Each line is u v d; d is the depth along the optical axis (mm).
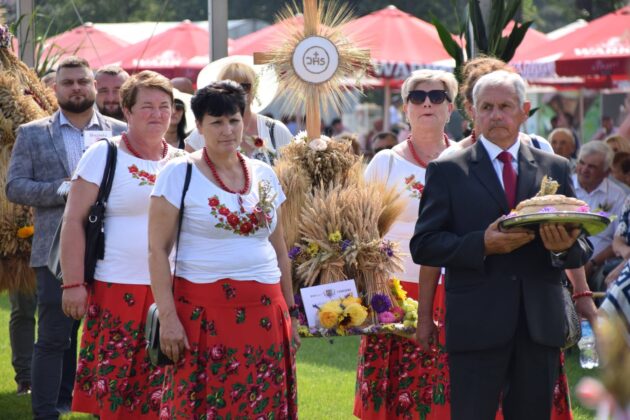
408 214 8273
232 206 6523
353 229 7973
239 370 6453
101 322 7539
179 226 6547
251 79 9211
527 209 5773
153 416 7523
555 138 15211
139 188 7559
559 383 6875
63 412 9789
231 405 6438
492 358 6078
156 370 7520
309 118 8461
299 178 8117
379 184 8195
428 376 7855
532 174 6258
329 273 7918
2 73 9789
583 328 8133
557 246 5785
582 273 6895
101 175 7566
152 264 6441
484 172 6242
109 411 7457
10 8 15352
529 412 6133
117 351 7492
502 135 6262
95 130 9141
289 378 6777
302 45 8438
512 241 5832
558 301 6117
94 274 7598
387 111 26250
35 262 8680
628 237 5902
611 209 12617
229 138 6531
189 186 6492
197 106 6555
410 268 8305
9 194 8750
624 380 2855
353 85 8586
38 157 8875
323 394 10469
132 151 7676
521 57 18953
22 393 10516
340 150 8352
